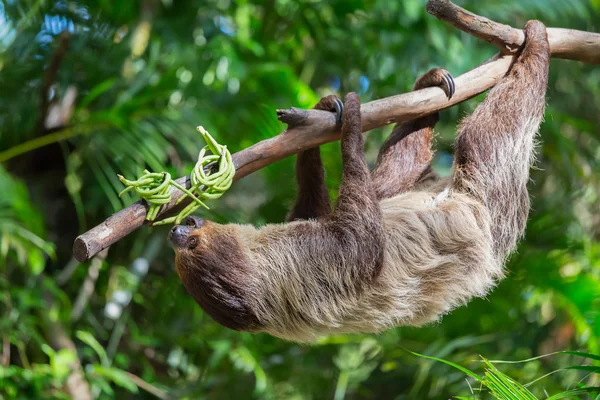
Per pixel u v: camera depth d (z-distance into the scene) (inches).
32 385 446.9
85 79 523.8
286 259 289.7
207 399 546.9
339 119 279.7
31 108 507.5
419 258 298.4
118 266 525.3
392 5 539.8
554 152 549.0
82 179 520.4
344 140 277.3
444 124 569.3
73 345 486.0
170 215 292.5
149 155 442.3
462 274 301.3
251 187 550.0
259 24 569.0
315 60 576.4
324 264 284.2
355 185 280.2
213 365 489.7
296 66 585.0
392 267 293.1
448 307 304.2
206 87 491.8
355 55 570.6
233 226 298.5
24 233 418.9
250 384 546.6
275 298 289.1
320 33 573.9
